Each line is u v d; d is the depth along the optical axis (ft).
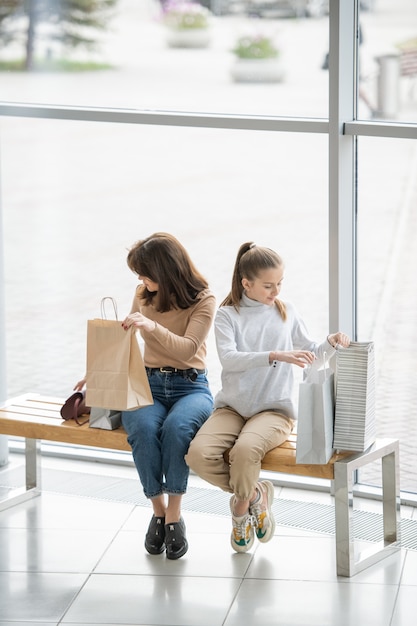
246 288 16.24
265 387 16.17
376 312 18.17
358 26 17.06
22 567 15.99
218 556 16.33
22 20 19.94
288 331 16.46
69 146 20.72
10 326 21.61
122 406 15.94
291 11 17.75
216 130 19.33
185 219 20.08
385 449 16.03
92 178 20.70
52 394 21.47
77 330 21.26
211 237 19.89
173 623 14.32
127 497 18.69
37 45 19.97
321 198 18.60
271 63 18.07
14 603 14.90
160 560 16.20
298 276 19.04
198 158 19.63
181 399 16.67
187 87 18.93
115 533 17.19
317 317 19.02
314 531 17.22
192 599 14.97
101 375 16.11
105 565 16.05
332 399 15.55
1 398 20.08
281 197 19.02
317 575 15.62
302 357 15.38
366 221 17.88
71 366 21.39
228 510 18.12
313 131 17.33
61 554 16.44
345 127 17.15
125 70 19.38
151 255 16.53
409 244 17.69
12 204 21.43
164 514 16.48
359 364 15.39
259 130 17.90
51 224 21.07
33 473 18.72
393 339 18.19
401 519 17.62
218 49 18.53
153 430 16.08
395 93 16.97
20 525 17.52
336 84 16.84
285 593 15.10
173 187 20.02
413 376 18.19
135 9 19.13
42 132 20.86
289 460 15.57
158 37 19.01
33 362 21.56
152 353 16.99
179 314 16.80
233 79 18.48
